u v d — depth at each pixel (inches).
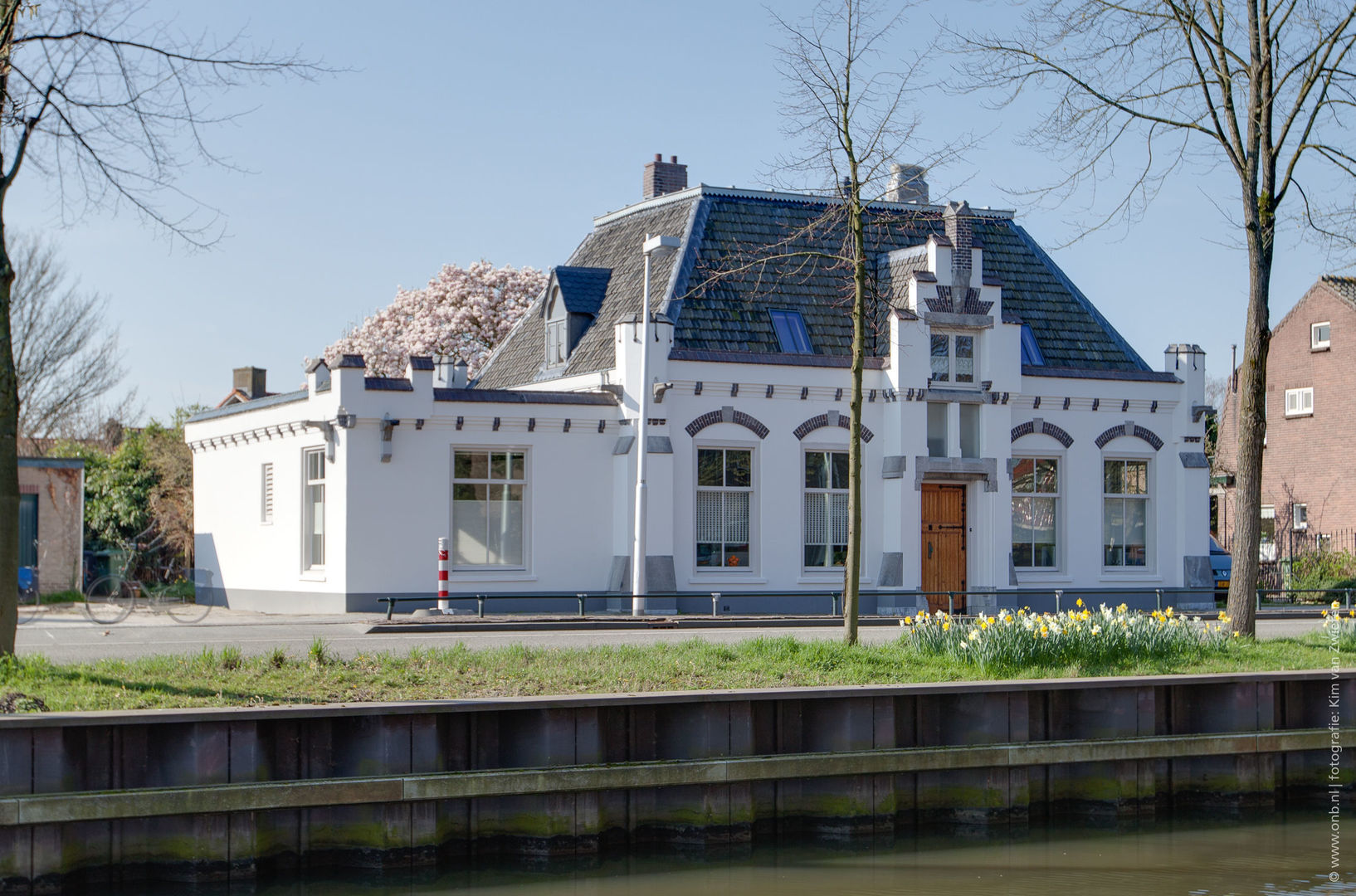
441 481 1081.4
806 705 589.6
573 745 548.4
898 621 1087.0
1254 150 783.7
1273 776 663.1
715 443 1146.0
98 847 488.4
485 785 526.6
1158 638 714.2
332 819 519.8
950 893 518.9
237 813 498.6
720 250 1231.5
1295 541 1836.9
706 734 568.1
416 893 511.2
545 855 539.8
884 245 1302.9
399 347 2004.2
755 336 1186.6
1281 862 573.6
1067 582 1268.5
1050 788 624.1
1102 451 1290.6
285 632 862.5
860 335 737.6
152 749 497.7
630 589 1112.2
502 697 555.2
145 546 1505.9
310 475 1130.7
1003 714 614.5
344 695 546.0
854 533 719.7
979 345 1227.2
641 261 1266.0
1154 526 1311.5
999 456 1226.0
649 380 1095.0
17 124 573.6
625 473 1115.3
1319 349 1855.3
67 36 571.8
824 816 584.1
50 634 818.2
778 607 1159.0
